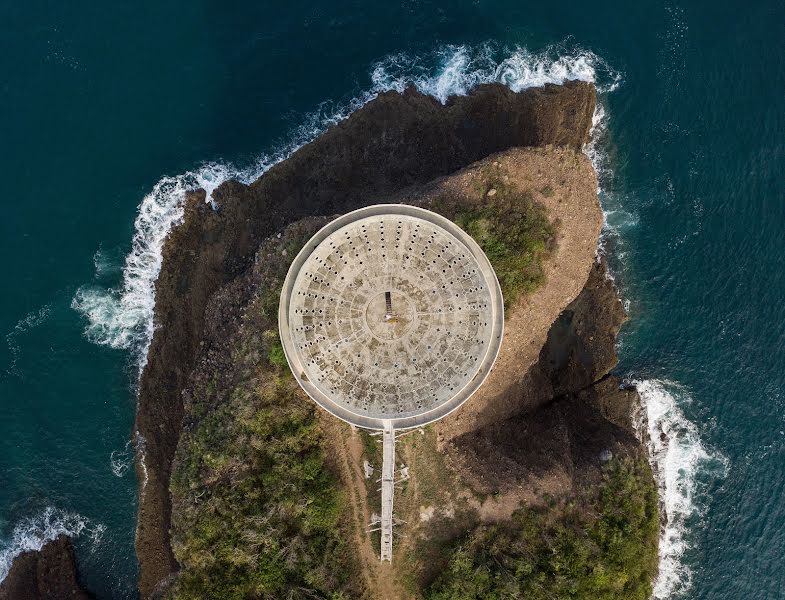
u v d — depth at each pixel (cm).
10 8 5794
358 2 5912
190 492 4719
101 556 5328
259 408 4612
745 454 5394
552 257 5047
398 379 4344
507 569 4500
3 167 5591
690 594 5325
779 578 5184
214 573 4491
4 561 5225
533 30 5884
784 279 5488
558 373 5412
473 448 4834
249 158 5691
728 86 5812
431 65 5809
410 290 4416
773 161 5659
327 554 4466
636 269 5672
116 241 5588
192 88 5756
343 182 5641
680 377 5547
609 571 4628
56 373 5459
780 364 5422
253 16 5878
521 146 5469
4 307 5466
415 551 4594
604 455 5003
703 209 5681
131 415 5484
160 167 5650
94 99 5709
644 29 5941
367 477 4603
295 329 4394
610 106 5878
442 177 5316
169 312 5562
